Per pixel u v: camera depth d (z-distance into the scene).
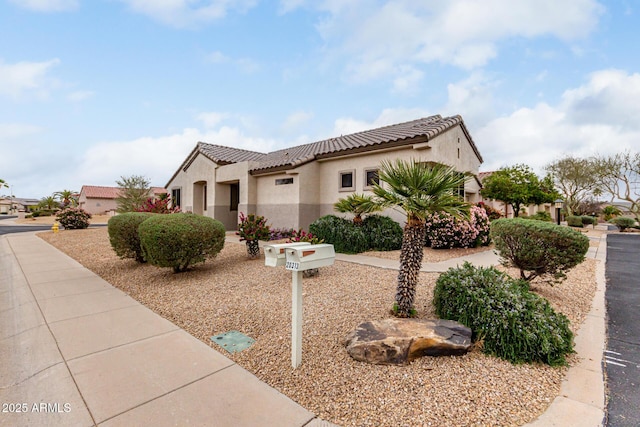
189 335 4.31
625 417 2.56
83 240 14.92
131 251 8.76
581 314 4.98
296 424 2.52
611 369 3.37
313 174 13.39
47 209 45.53
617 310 5.24
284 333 4.18
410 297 4.39
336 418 2.59
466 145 14.08
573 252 5.14
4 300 5.96
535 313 3.66
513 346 3.39
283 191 13.64
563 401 2.77
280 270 7.53
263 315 4.83
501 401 2.73
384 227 10.52
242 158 17.89
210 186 17.16
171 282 6.89
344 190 12.61
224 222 17.09
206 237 7.39
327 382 3.07
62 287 6.85
